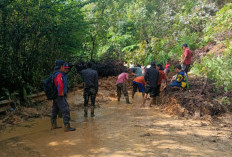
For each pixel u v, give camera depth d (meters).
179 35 16.69
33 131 5.36
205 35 15.30
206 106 6.39
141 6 22.73
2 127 5.66
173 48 16.33
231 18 14.53
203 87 7.20
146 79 7.94
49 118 6.65
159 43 17.72
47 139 4.65
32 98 7.84
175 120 6.09
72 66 11.80
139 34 20.92
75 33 9.62
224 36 13.63
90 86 6.73
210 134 4.85
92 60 14.62
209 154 3.76
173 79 8.39
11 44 7.30
